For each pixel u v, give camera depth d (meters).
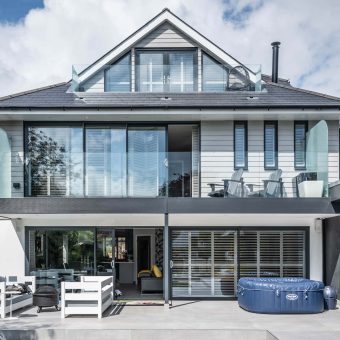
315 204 11.55
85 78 14.55
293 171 12.63
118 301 12.27
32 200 11.61
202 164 13.36
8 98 13.53
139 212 11.61
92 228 13.03
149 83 14.70
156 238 16.31
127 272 16.66
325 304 11.12
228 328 8.62
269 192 12.05
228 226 13.16
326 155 11.79
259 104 12.62
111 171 12.07
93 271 12.95
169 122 13.47
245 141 13.45
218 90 14.67
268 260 13.07
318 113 12.63
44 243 13.03
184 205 11.60
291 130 13.51
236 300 12.74
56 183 12.18
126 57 14.98
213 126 13.49
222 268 13.05
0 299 9.98
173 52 14.95
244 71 14.76
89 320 9.45
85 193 12.06
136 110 12.53
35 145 13.30
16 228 13.02
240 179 12.19
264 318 9.79
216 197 11.73
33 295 10.59
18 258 12.97
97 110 12.51
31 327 8.68
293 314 10.33
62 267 12.98
